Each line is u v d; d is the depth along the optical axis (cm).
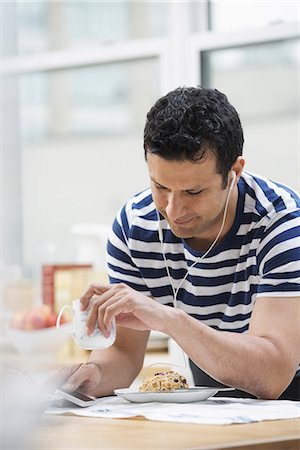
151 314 193
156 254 222
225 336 199
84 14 807
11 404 130
